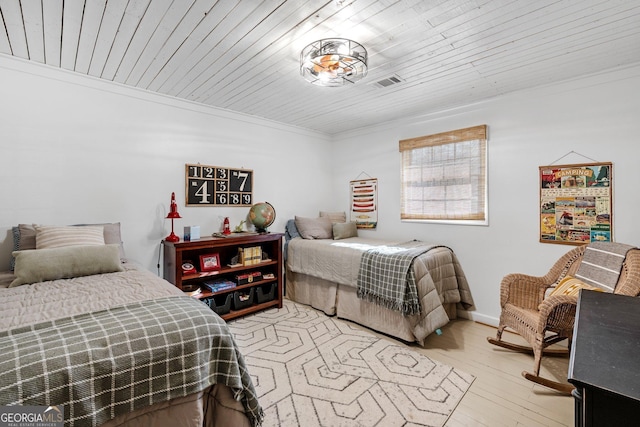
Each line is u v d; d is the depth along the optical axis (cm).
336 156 456
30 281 171
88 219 254
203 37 191
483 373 213
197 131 318
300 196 421
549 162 265
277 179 394
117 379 104
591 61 223
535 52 210
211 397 134
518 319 224
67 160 244
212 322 133
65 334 108
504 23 174
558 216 260
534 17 169
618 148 233
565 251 257
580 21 172
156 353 113
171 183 301
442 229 337
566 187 256
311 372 213
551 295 196
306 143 428
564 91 256
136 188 279
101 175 260
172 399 117
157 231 292
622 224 232
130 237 276
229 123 344
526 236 278
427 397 186
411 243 339
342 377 207
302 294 364
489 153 300
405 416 169
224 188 341
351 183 436
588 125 245
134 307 134
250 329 286
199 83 266
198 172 319
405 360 230
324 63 203
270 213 350
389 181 389
